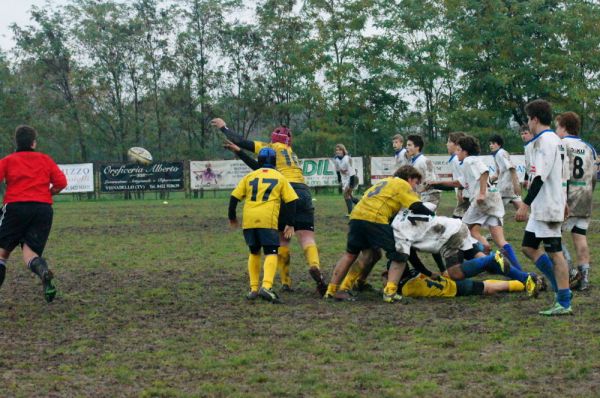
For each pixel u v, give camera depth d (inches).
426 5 3526.1
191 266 884.0
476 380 395.2
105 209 2092.8
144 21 3639.3
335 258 930.7
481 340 484.4
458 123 3464.6
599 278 730.8
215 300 659.4
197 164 2746.1
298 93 3511.3
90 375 420.8
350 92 3479.3
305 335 506.0
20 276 823.7
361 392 378.6
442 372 412.8
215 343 492.7
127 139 3762.3
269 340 498.3
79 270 865.5
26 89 3794.3
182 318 579.5
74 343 499.5
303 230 697.0
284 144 714.2
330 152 3545.8
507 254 789.9
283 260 705.0
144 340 505.7
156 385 397.7
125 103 3747.5
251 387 393.1
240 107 3772.1
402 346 473.7
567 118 685.3
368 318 566.6
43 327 554.6
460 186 860.6
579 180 673.0
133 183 2741.1
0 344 500.1
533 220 571.2
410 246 640.4
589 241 1051.3
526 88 3486.7
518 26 3484.3
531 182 557.6
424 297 657.6
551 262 574.6
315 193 2701.8
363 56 3503.9
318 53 3491.6
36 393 386.6
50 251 1057.5
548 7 3609.7
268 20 3607.3
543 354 444.5
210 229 1370.6
